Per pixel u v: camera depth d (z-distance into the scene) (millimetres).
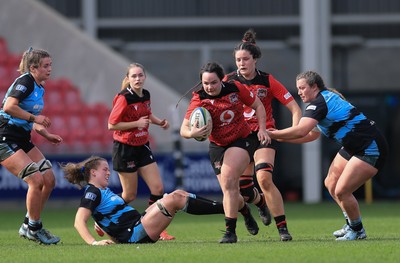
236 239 31234
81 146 79250
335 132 32094
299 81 32094
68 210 71000
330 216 58719
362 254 26422
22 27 87812
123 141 36344
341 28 100938
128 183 36906
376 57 101000
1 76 83188
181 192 30953
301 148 96750
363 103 94750
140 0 102125
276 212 33062
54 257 26828
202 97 30547
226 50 102250
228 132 30656
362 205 78438
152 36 102500
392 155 93500
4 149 32000
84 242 34406
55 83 84812
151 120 37406
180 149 75688
